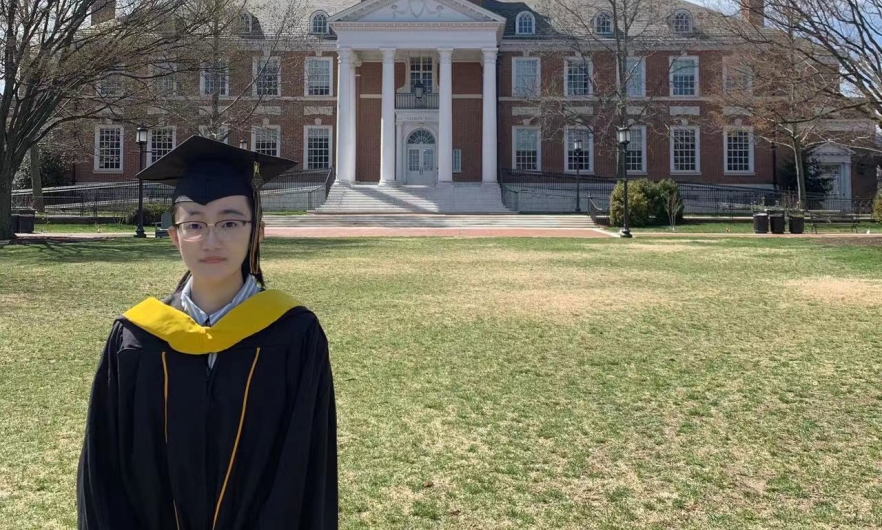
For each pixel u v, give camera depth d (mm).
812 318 9047
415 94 43938
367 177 44688
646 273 13992
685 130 45969
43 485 3947
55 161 44125
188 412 1961
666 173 46000
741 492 3924
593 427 4988
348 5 47906
